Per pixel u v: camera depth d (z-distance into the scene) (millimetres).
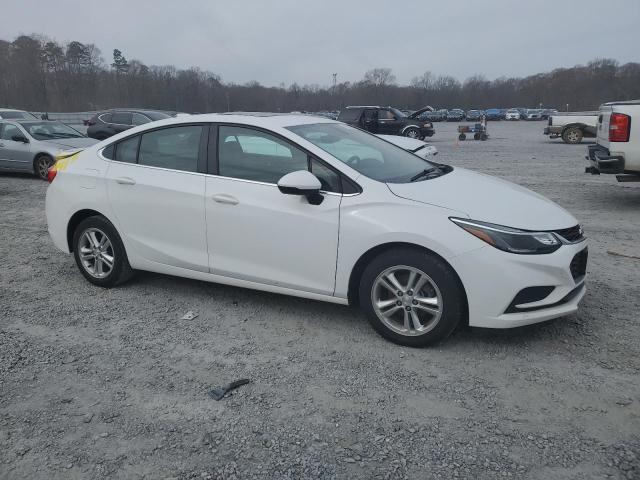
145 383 3432
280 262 4145
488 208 3738
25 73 71375
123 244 4867
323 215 3914
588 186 10977
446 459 2701
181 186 4465
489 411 3100
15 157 12422
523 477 2566
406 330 3822
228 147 4367
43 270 5660
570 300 3803
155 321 4359
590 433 2885
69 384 3422
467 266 3537
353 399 3236
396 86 97625
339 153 4160
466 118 74938
